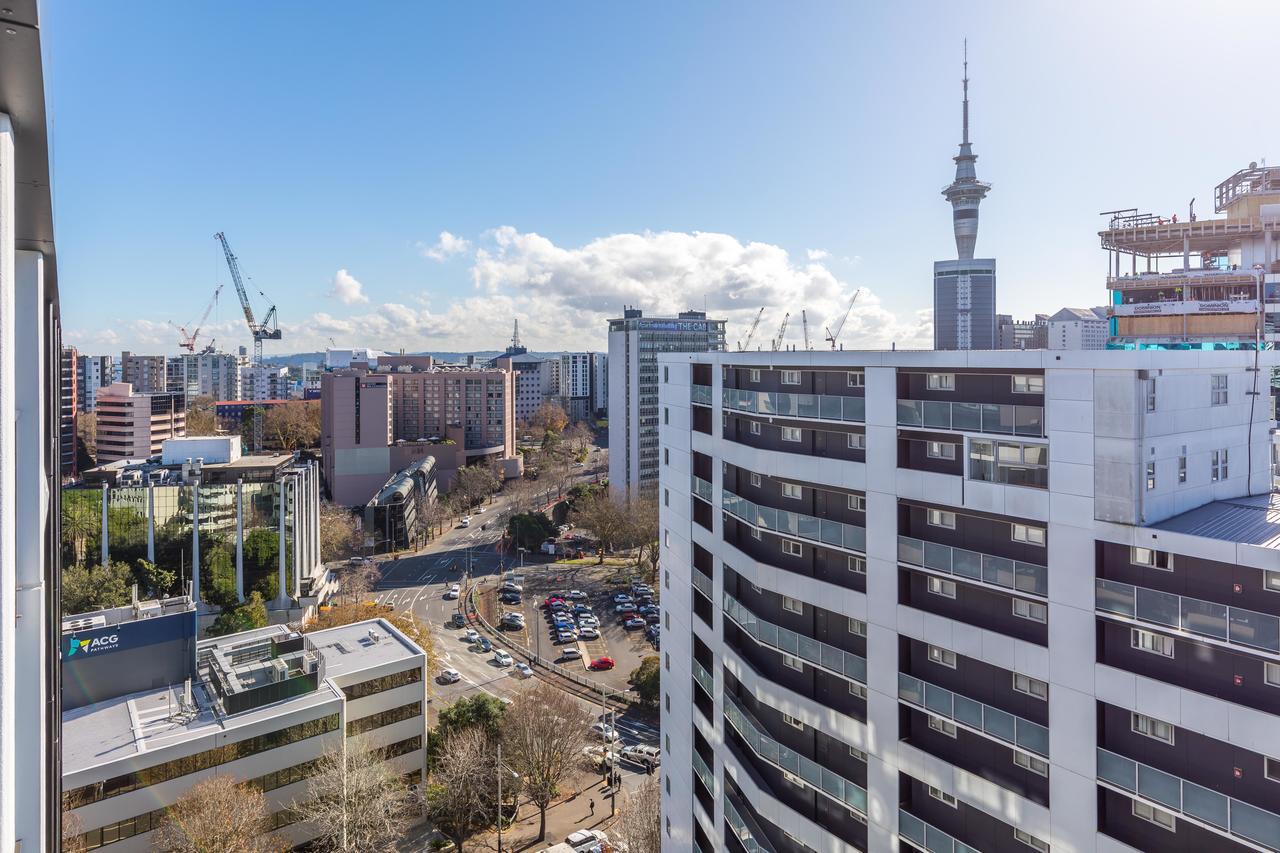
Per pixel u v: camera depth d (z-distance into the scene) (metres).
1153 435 21.47
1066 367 22.12
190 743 53.97
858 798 27.83
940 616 25.39
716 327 191.75
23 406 13.81
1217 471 23.98
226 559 98.75
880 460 27.11
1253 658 19.62
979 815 25.09
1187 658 20.66
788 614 32.03
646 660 84.62
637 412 178.38
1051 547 22.59
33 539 13.79
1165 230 101.56
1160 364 21.20
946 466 26.20
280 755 58.06
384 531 149.12
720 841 35.31
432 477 185.88
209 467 105.44
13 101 10.68
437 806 59.53
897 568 26.67
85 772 49.72
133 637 62.34
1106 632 21.98
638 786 67.31
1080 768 21.97
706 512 37.84
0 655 10.73
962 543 25.81
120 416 167.75
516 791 61.94
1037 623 23.83
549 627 107.69
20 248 13.60
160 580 93.50
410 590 124.50
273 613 101.06
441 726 69.12
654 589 122.31
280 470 108.62
